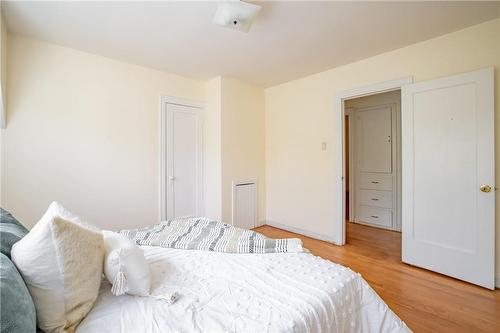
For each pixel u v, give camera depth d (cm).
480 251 217
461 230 228
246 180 397
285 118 396
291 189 389
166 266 138
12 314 67
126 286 106
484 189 214
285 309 97
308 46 266
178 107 357
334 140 332
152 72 330
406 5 196
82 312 93
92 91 283
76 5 195
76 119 273
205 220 218
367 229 411
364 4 195
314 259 145
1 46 205
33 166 248
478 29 223
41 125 252
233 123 379
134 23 222
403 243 267
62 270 90
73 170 272
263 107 424
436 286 219
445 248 237
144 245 171
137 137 318
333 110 332
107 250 115
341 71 323
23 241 92
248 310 97
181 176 362
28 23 220
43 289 87
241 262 141
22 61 241
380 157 424
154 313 96
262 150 423
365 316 123
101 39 250
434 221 244
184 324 90
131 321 92
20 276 82
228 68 331
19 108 240
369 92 295
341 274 126
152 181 332
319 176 351
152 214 333
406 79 265
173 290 113
